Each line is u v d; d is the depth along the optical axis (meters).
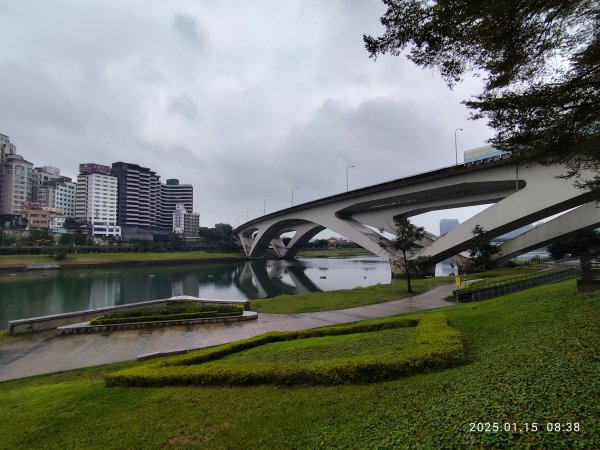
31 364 13.88
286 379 8.10
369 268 81.25
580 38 6.42
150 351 15.28
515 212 32.34
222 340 16.77
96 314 22.16
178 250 116.50
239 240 138.50
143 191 151.62
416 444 4.41
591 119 7.07
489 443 4.07
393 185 43.75
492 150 41.88
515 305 13.90
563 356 6.56
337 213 56.12
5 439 6.43
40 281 55.38
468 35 6.03
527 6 5.61
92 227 127.38
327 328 14.25
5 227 103.44
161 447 5.69
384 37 6.38
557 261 45.62
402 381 7.35
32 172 126.25
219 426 6.22
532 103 6.81
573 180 27.61
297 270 76.19
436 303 24.09
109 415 7.16
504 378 6.02
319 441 5.24
